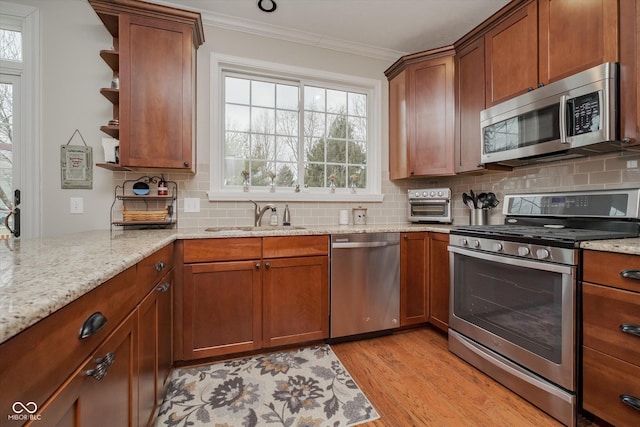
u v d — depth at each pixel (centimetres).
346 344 218
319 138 286
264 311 196
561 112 161
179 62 200
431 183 310
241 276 192
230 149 257
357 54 287
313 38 266
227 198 240
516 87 196
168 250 160
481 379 172
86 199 212
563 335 137
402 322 233
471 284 191
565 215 187
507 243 164
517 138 190
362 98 303
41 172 203
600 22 150
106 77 213
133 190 216
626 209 157
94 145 212
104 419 76
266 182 267
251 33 251
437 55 255
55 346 55
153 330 126
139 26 192
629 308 116
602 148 162
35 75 201
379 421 138
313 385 165
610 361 122
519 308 159
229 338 189
